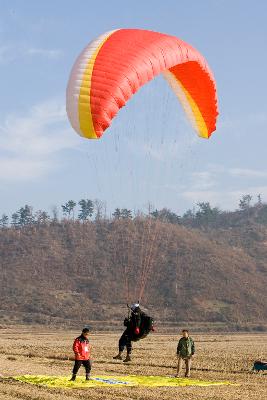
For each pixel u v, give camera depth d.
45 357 74.81
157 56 47.12
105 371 57.97
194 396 41.91
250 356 83.31
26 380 48.03
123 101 44.44
